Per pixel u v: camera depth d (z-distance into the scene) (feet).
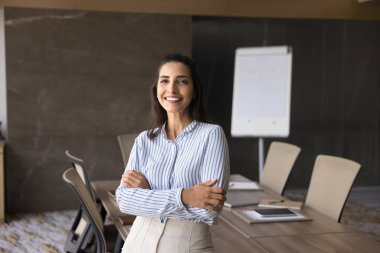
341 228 10.13
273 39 25.21
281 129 22.36
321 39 25.80
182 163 7.06
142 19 21.99
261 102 22.62
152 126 7.71
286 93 22.35
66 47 21.18
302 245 9.02
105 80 21.77
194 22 24.25
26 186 21.21
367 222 20.56
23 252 16.29
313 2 24.81
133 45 21.98
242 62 22.97
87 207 9.47
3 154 19.71
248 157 25.70
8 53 20.54
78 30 21.26
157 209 6.75
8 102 20.74
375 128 27.07
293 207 11.67
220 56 24.72
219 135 7.09
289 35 25.39
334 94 26.32
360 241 9.28
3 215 19.60
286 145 15.29
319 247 8.91
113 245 11.71
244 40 24.89
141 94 22.26
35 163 21.25
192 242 6.77
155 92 7.64
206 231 6.92
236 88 22.98
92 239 13.15
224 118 25.12
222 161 7.00
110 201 12.41
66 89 21.35
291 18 24.97
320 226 10.26
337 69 26.18
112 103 21.94
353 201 24.26
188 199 6.58
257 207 11.74
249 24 24.84
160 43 22.31
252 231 9.86
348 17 25.46
